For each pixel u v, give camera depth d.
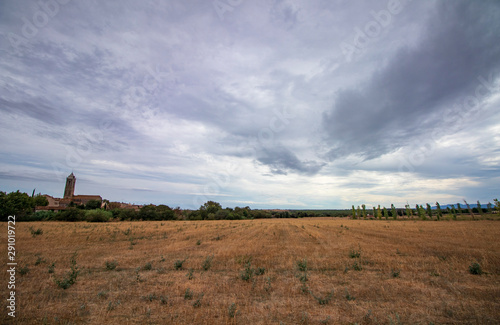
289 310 6.26
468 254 13.58
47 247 15.80
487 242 18.36
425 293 7.49
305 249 16.69
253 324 5.48
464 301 6.76
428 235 24.80
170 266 11.44
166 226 40.38
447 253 14.09
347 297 7.12
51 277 9.04
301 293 7.61
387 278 9.35
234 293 7.64
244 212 109.25
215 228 38.34
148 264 10.91
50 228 29.94
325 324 5.45
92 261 12.16
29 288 7.75
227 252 15.12
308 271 10.63
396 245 18.02
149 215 66.25
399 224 48.91
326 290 7.93
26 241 18.11
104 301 6.83
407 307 6.38
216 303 6.73
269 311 6.21
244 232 31.89
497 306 6.30
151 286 8.34
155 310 6.23
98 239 21.05
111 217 60.16
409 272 10.18
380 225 46.34
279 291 7.79
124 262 12.12
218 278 9.45
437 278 9.11
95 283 8.57
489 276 9.16
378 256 13.73
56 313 5.96
